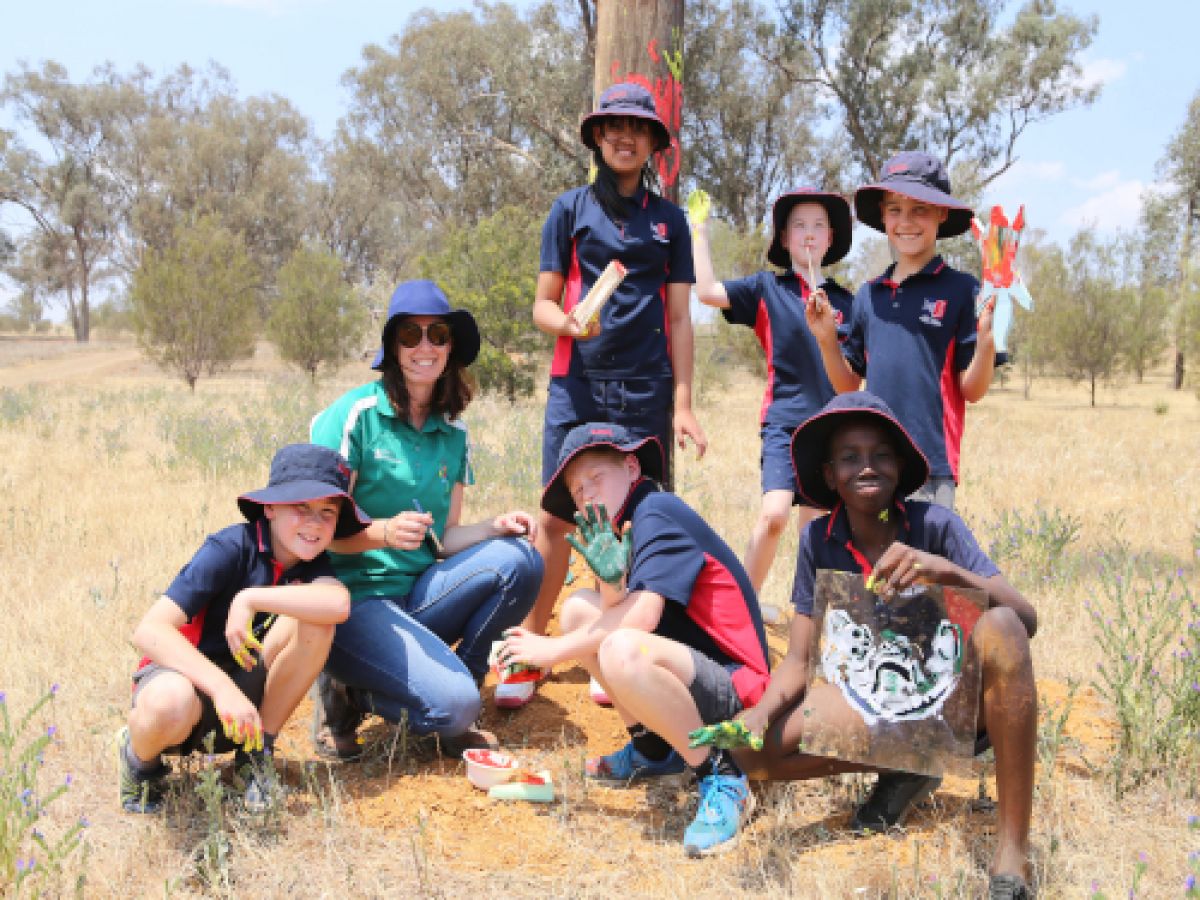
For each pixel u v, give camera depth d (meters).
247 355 29.77
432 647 3.79
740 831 3.20
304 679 3.42
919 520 3.05
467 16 44.06
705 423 16.50
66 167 68.00
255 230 61.38
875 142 35.53
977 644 2.76
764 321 4.66
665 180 5.12
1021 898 2.67
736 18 37.03
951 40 34.56
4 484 9.35
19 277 73.38
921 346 4.02
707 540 3.38
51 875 2.83
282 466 3.39
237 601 3.24
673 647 3.21
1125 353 28.02
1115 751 3.77
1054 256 31.20
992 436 16.48
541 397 22.02
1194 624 4.12
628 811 3.45
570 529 4.45
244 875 2.97
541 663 3.32
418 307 3.82
